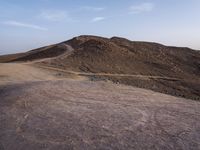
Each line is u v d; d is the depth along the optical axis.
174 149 6.75
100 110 10.47
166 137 7.54
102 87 15.41
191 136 7.57
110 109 10.62
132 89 15.40
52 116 9.74
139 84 63.38
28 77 38.81
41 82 16.38
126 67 80.75
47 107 10.98
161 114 9.94
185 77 83.44
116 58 89.44
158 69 88.19
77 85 15.62
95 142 7.32
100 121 9.04
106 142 7.29
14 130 8.45
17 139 7.72
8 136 7.96
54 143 7.36
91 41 106.88
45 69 53.91
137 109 10.66
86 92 13.84
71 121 9.11
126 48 111.12
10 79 33.94
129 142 7.24
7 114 10.25
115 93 13.94
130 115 9.75
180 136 7.59
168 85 69.50
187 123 8.80
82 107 10.95
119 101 12.12
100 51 93.19
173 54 121.69
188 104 11.77
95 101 12.03
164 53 120.62
